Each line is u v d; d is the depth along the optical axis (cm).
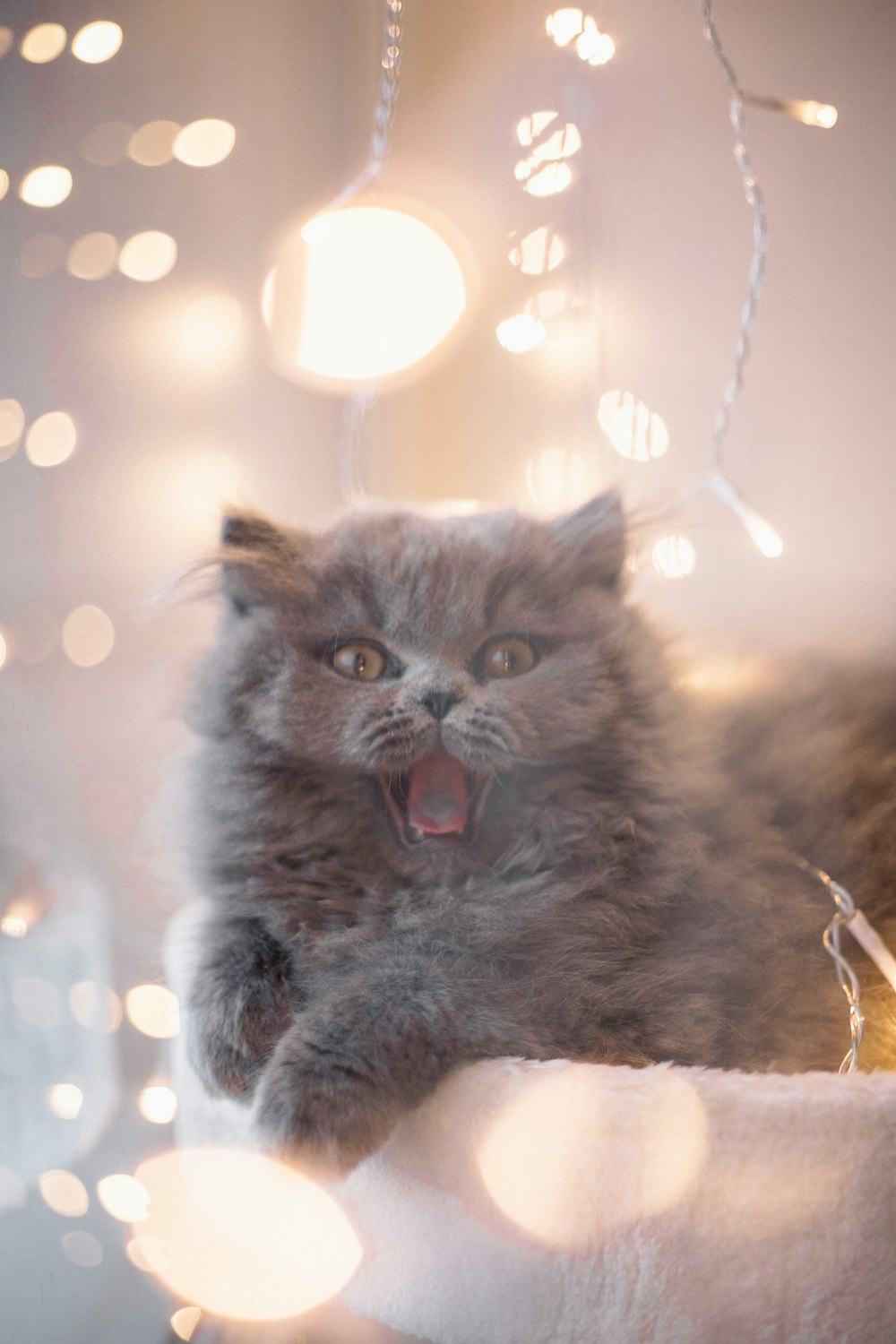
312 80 76
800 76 70
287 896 47
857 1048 47
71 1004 59
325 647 48
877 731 54
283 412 75
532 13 70
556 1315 44
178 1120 50
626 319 72
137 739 61
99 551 65
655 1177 43
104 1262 53
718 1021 46
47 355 63
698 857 48
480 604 48
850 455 71
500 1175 43
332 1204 45
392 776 47
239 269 72
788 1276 43
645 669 49
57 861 61
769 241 71
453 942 45
